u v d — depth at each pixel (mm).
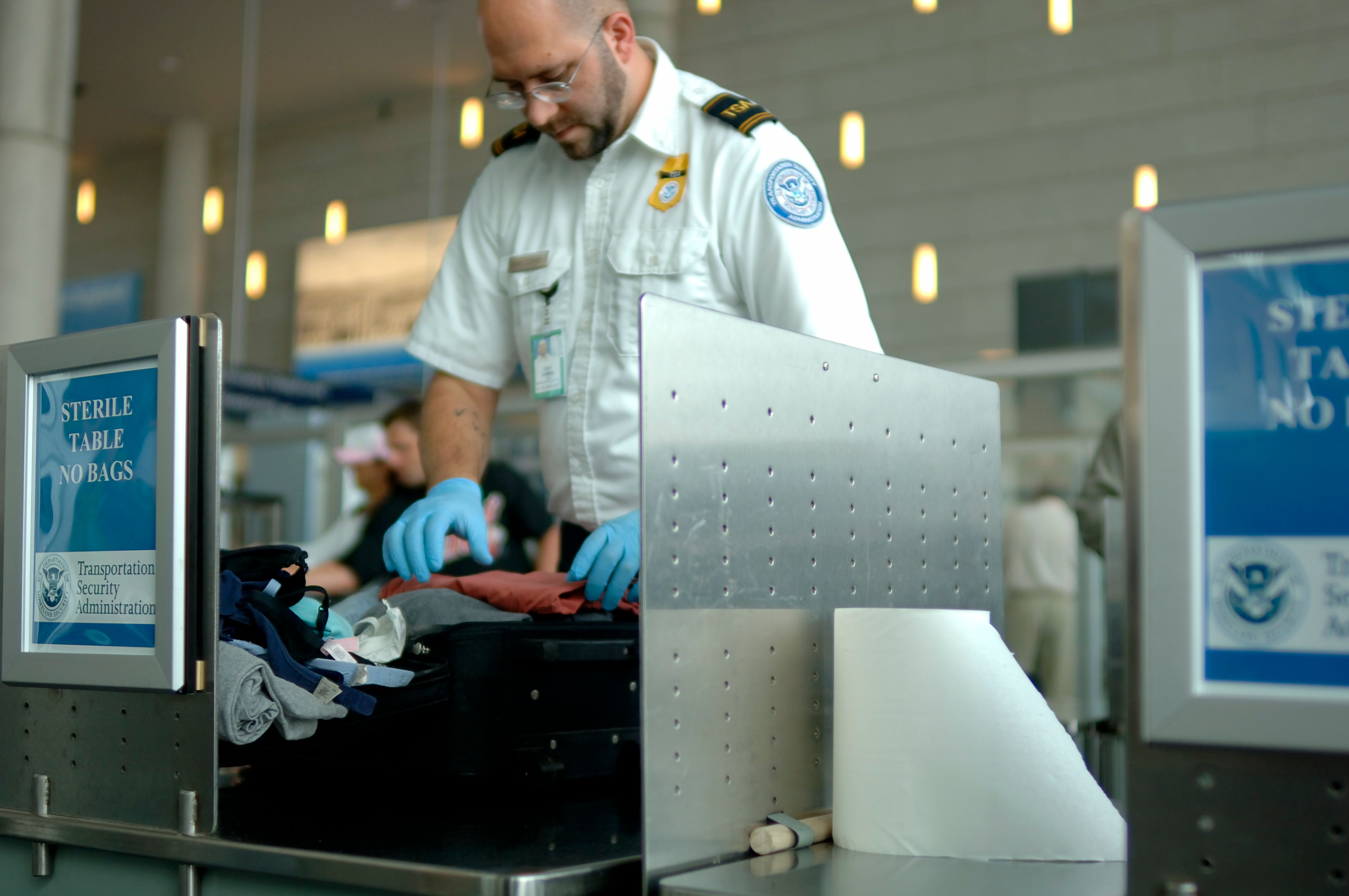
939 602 1011
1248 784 556
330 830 832
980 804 751
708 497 752
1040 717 768
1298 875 542
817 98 6551
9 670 915
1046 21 6031
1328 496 550
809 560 854
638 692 1080
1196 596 571
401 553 1138
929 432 1011
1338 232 553
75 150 8781
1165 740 570
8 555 924
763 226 1252
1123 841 745
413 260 7789
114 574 849
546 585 1081
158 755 825
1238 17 5621
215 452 804
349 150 8086
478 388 1499
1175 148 5711
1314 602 547
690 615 729
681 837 708
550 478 1428
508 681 971
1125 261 599
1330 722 534
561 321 1376
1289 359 564
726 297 1300
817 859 754
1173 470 578
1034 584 4969
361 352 7875
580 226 1376
